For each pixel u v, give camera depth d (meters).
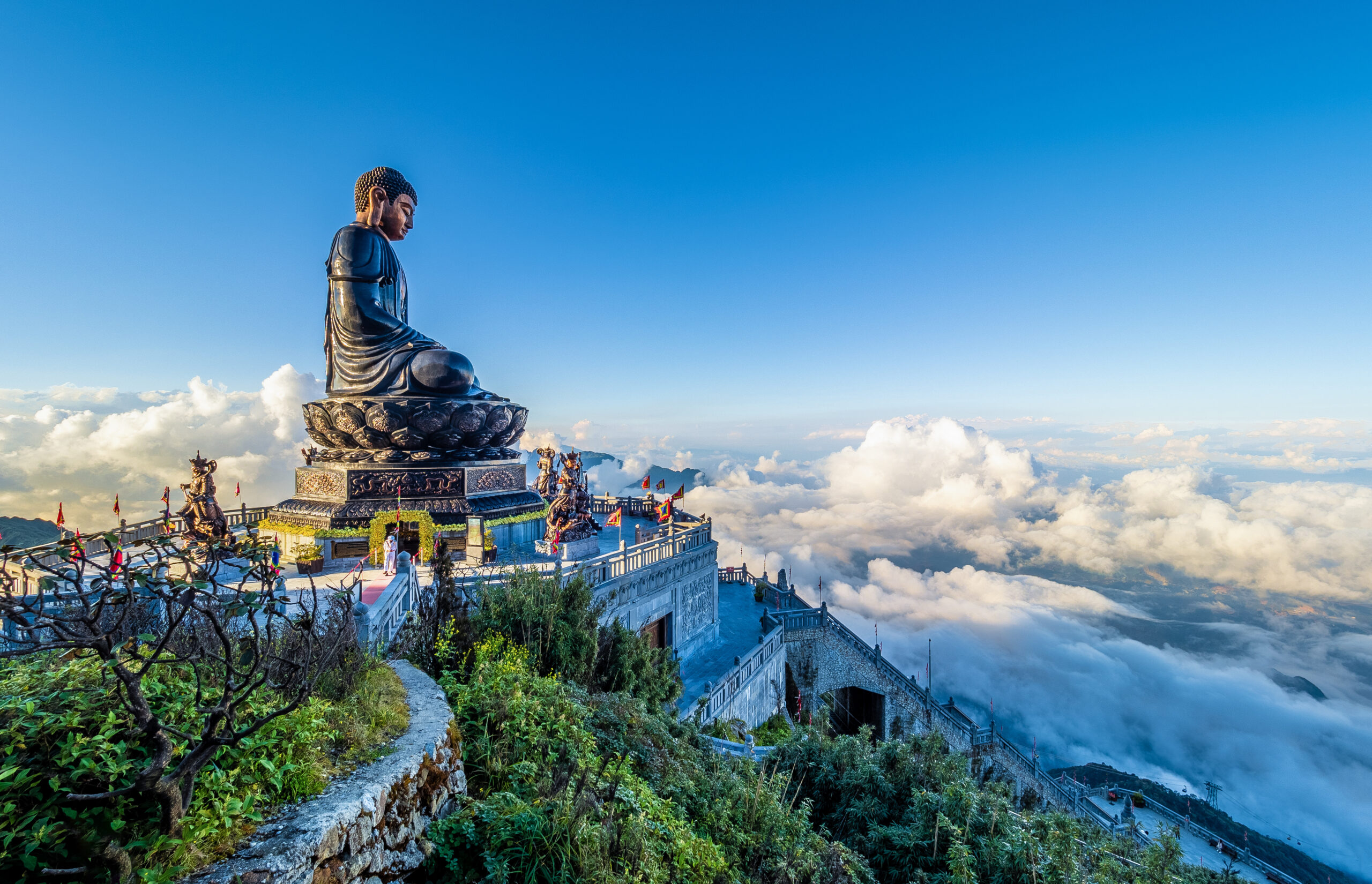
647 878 9.30
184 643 8.57
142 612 9.12
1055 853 15.23
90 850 5.79
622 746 13.84
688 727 18.69
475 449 39.19
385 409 35.53
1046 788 47.59
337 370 38.28
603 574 29.34
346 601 11.93
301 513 34.97
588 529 37.00
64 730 6.45
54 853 5.70
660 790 13.34
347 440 36.78
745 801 14.19
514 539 38.34
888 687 46.97
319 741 8.60
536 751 11.60
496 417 39.44
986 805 16.73
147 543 6.43
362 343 37.34
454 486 36.69
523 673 14.98
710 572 41.19
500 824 8.88
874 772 18.42
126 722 6.64
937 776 18.19
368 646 15.05
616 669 21.52
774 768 16.80
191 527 27.19
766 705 39.41
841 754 19.59
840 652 46.88
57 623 5.66
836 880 12.80
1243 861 54.00
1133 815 53.09
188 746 6.96
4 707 6.37
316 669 8.59
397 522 32.78
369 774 8.30
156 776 5.91
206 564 6.82
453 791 9.77
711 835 12.87
